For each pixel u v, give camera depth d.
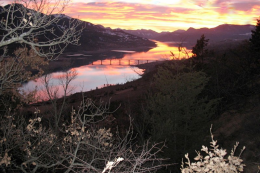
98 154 6.65
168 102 11.74
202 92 18.53
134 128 13.36
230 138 13.67
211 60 21.11
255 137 12.23
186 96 11.78
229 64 20.44
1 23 5.35
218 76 19.00
